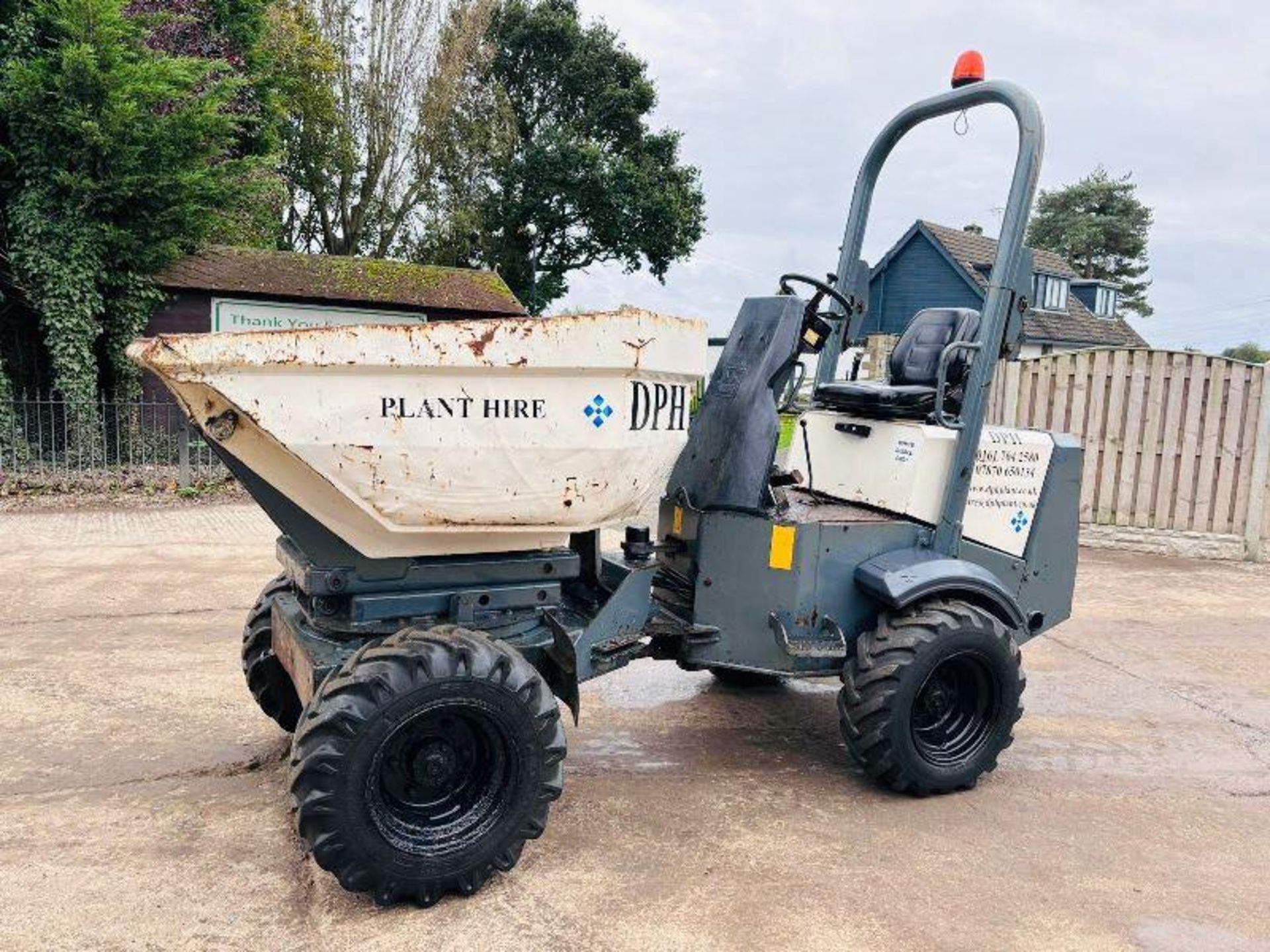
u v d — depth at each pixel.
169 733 4.27
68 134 11.86
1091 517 9.98
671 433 3.40
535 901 3.02
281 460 2.92
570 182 26.39
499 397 3.00
